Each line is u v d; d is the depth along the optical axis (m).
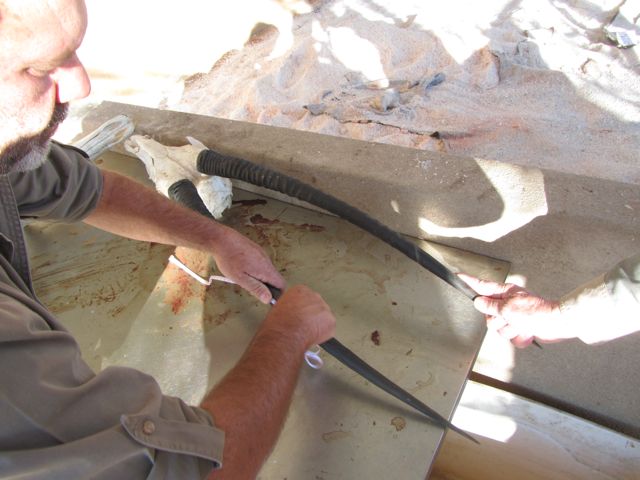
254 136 1.47
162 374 1.11
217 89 3.67
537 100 2.84
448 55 3.26
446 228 1.28
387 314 1.17
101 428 0.62
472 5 3.65
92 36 4.07
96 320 1.23
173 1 4.20
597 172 2.36
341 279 1.25
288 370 0.86
